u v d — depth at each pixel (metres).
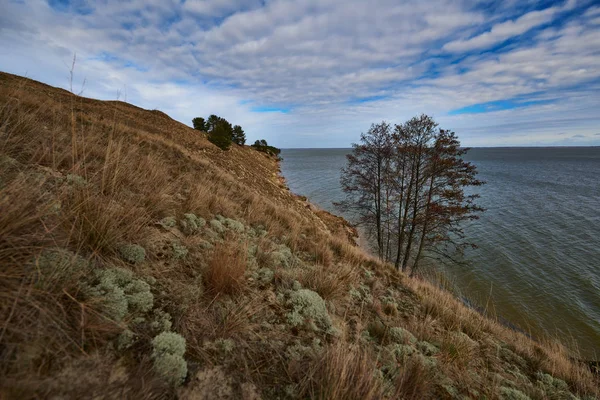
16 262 1.42
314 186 41.94
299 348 2.16
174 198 4.43
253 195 8.71
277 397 1.68
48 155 3.10
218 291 2.43
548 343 5.44
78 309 1.50
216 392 1.56
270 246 4.38
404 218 15.82
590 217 28.28
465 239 22.27
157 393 1.37
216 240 3.55
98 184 3.07
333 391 1.65
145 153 6.72
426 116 14.39
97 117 8.62
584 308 13.24
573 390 3.40
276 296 2.90
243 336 2.10
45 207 1.85
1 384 1.05
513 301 13.75
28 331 1.25
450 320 4.18
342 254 6.34
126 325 1.61
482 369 3.04
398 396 1.98
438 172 14.30
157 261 2.50
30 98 5.22
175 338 1.66
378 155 16.50
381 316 3.55
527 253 19.39
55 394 1.14
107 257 2.09
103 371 1.33
